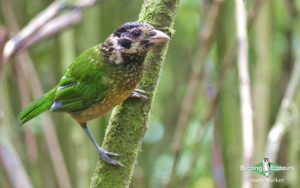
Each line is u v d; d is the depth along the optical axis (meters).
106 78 7.28
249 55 11.40
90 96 7.53
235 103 9.85
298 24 9.79
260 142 9.67
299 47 9.22
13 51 8.45
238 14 7.91
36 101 8.21
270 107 10.00
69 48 11.72
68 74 7.80
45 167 12.45
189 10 13.27
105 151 6.51
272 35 10.07
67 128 11.84
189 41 14.33
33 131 11.34
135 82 7.04
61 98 7.77
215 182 10.02
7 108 10.70
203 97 12.54
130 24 7.10
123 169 6.45
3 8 11.46
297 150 9.38
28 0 13.53
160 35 6.48
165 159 15.43
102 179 6.46
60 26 8.88
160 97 16.16
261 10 9.81
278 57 11.05
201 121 10.06
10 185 7.89
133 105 6.59
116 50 7.17
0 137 8.10
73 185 11.73
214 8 8.92
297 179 9.48
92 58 7.52
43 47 12.65
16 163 7.98
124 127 6.54
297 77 8.42
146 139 15.88
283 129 7.81
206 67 10.09
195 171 12.80
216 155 9.97
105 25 14.03
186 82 14.40
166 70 15.92
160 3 6.57
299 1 9.76
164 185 10.08
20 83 10.42
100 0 8.97
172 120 16.06
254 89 9.97
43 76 13.21
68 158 11.78
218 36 9.76
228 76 9.84
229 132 9.92
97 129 11.89
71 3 8.74
